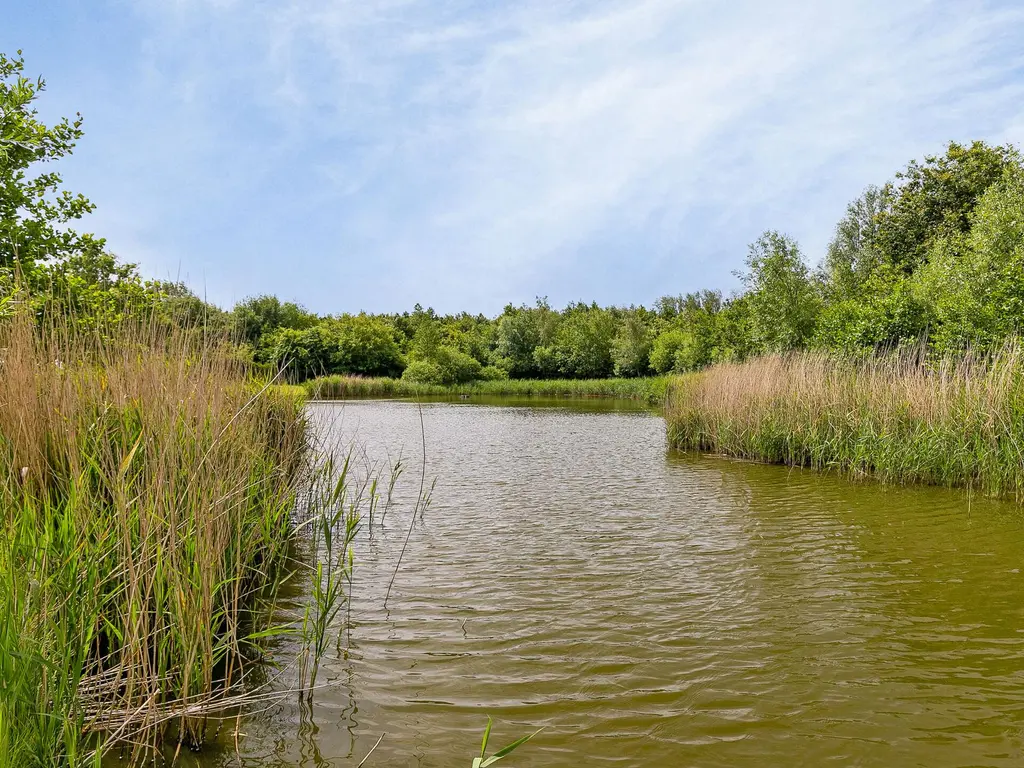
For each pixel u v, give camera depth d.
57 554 3.24
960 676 4.16
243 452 5.02
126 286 4.88
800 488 10.43
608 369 59.41
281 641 4.70
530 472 12.51
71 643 2.97
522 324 62.25
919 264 25.75
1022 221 16.50
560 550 7.07
